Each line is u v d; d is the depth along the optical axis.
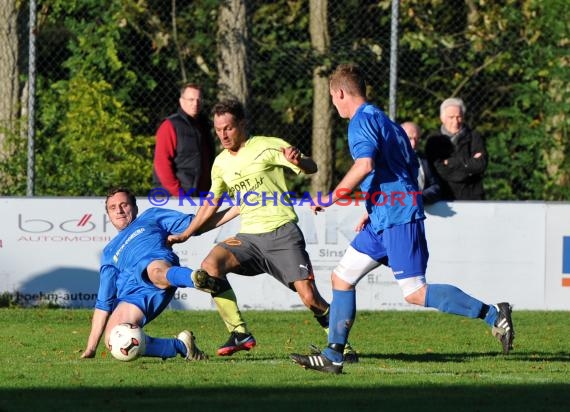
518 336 32.75
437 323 36.09
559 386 21.80
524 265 39.00
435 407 19.09
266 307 38.94
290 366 24.86
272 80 54.38
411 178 23.75
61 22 51.91
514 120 50.91
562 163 47.75
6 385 21.55
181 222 27.05
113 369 24.05
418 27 55.06
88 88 44.94
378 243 23.72
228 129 27.00
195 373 23.42
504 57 52.72
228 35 50.94
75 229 38.41
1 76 48.44
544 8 50.00
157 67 52.12
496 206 38.78
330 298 38.38
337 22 54.91
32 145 40.84
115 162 43.72
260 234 27.20
